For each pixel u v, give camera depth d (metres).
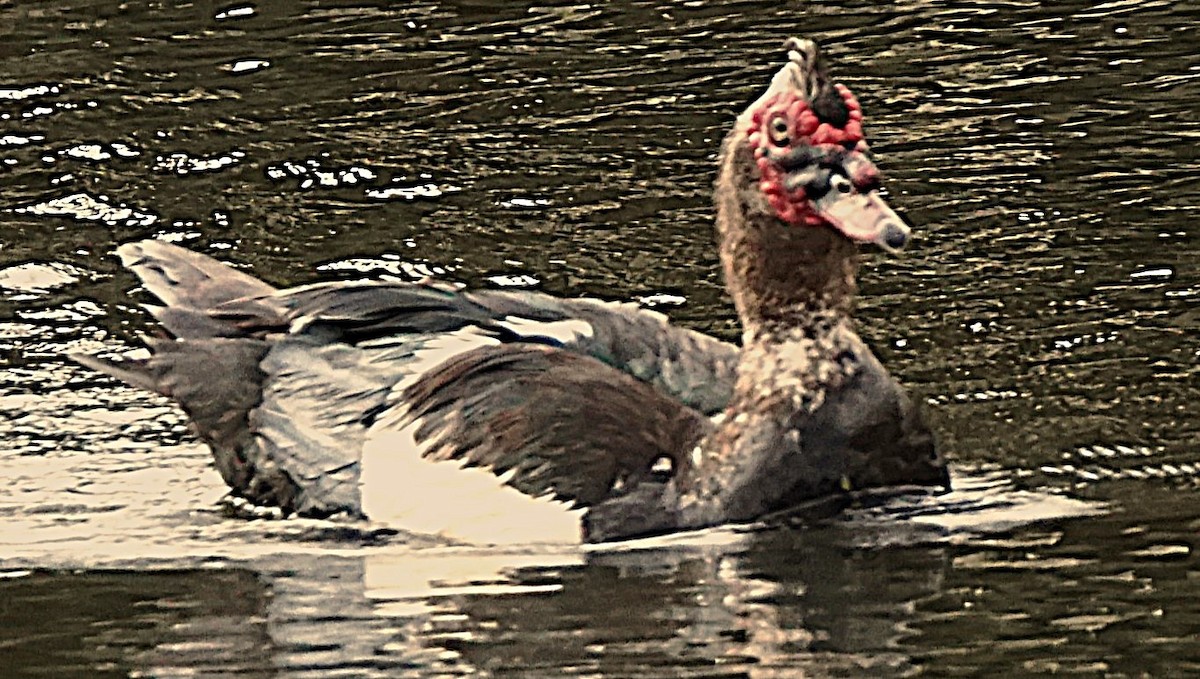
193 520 13.08
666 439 12.48
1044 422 13.80
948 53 19.70
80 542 12.73
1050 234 16.39
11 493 13.49
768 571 11.70
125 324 15.66
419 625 11.18
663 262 16.23
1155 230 16.33
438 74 19.70
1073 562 11.74
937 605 11.22
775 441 12.34
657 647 10.77
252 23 20.97
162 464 13.94
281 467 13.14
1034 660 10.50
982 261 16.06
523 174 17.72
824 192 12.05
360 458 12.91
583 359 12.83
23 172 17.98
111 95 19.36
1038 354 14.71
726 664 10.54
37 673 10.80
